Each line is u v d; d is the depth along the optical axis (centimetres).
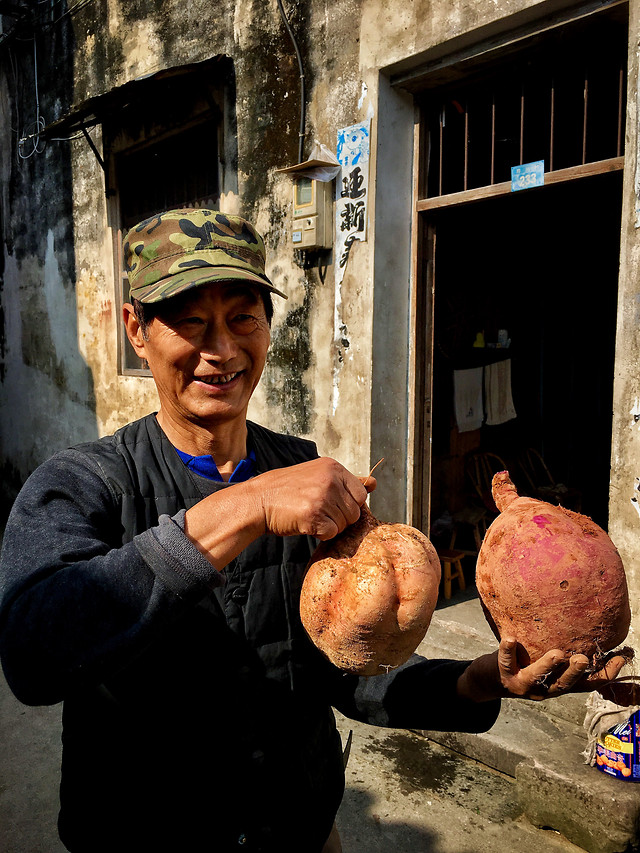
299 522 96
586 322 611
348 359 397
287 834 118
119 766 110
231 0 453
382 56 360
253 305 124
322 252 408
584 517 119
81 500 112
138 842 110
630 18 265
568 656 105
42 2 644
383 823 263
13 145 734
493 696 114
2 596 92
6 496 823
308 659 125
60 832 117
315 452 157
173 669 111
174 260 117
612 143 373
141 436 129
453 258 494
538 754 275
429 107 387
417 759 305
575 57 316
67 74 629
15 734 343
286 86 420
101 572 88
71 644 85
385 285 386
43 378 730
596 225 527
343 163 388
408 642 106
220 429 128
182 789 110
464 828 259
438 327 489
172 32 506
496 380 537
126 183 601
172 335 119
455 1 321
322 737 129
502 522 121
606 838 236
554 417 620
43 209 697
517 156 414
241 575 120
